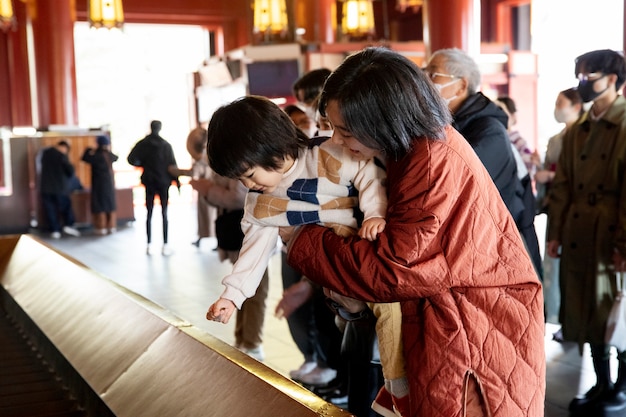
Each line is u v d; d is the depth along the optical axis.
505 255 1.77
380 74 1.69
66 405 3.56
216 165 1.86
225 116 1.83
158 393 2.43
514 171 2.99
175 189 19.92
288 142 1.84
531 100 14.21
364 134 1.71
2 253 6.31
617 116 3.68
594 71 3.64
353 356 2.42
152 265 9.17
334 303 2.16
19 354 4.64
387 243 1.71
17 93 18.11
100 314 3.62
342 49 12.90
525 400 1.75
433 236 1.69
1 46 18.39
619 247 3.55
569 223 3.88
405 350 1.79
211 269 8.81
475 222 1.73
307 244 1.83
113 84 26.77
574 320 3.87
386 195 1.84
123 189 13.95
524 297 1.79
